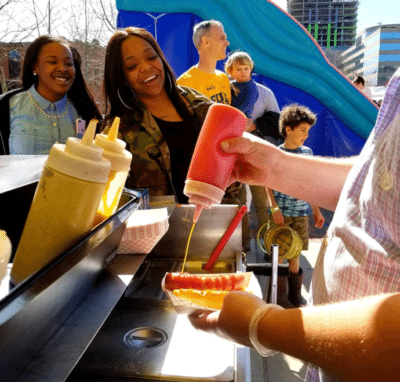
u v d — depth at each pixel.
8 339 0.40
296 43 5.09
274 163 0.96
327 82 5.31
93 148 0.57
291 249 2.12
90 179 0.55
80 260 0.54
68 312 0.62
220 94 3.29
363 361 0.34
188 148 1.76
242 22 4.94
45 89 2.26
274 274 1.30
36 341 0.51
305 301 2.68
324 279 0.74
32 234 0.57
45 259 0.57
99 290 0.73
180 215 1.34
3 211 0.77
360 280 0.62
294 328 0.42
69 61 2.25
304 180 0.97
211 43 3.11
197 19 4.88
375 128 0.60
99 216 0.75
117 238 0.76
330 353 0.37
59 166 0.54
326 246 0.79
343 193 0.73
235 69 3.59
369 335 0.34
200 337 0.86
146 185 1.69
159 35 4.84
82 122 2.44
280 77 5.29
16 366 0.46
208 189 0.82
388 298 0.35
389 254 0.57
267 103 4.08
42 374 0.48
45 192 0.55
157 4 4.67
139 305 1.00
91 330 0.58
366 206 0.60
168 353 0.81
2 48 6.27
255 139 0.94
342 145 5.63
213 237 1.36
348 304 0.39
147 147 1.66
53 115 2.31
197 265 1.34
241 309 0.51
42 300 0.46
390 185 0.54
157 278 1.24
